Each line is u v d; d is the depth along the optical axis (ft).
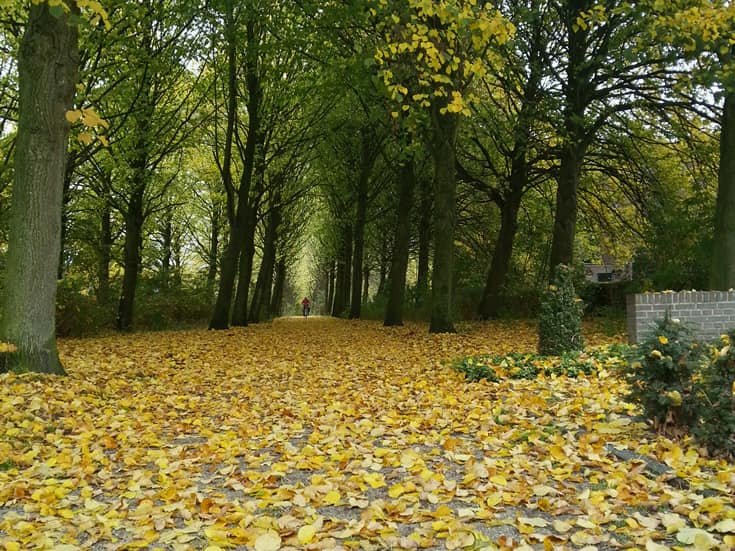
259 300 94.38
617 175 62.95
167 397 26.16
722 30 35.70
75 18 22.39
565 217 56.85
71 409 21.84
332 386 28.48
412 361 35.65
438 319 51.19
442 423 19.47
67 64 26.48
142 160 60.70
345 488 13.30
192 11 49.88
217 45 56.54
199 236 118.83
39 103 26.00
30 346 26.16
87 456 16.26
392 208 92.58
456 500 12.53
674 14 35.12
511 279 73.10
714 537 9.94
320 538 10.59
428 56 34.24
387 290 96.22
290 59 65.36
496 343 42.75
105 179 61.52
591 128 55.57
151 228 88.99
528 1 52.13
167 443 18.62
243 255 74.18
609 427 17.04
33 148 26.11
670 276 56.85
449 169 50.21
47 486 14.19
